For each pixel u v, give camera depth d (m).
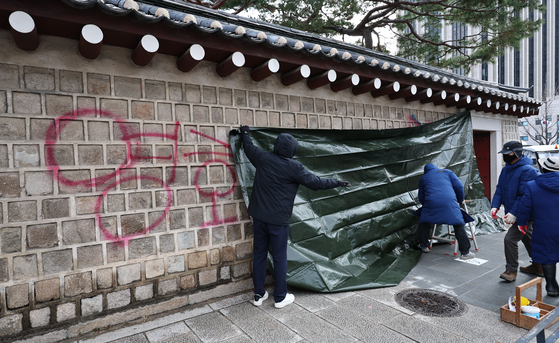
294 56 3.47
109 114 2.94
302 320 3.02
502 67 49.12
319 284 3.60
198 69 3.42
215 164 3.52
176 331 2.86
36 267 2.64
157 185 3.18
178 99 3.29
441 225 5.63
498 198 4.12
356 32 12.27
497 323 2.93
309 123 4.28
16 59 2.56
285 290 3.27
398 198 4.97
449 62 12.02
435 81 4.82
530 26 9.52
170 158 3.25
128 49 3.01
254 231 3.31
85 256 2.83
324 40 4.62
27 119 2.60
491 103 6.18
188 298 3.33
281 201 3.18
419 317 3.06
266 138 3.78
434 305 3.30
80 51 2.75
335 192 4.22
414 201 5.18
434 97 5.34
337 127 4.57
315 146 4.12
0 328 2.52
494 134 7.22
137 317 3.05
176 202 3.28
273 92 3.96
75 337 2.77
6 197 2.53
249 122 3.77
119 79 2.98
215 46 2.97
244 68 3.72
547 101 29.12
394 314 3.12
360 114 4.83
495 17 9.81
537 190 3.30
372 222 4.53
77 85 2.79
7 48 2.52
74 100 2.78
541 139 28.97
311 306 3.30
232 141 3.60
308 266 3.66
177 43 2.85
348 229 4.26
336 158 4.29
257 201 3.24
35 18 2.27
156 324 2.98
